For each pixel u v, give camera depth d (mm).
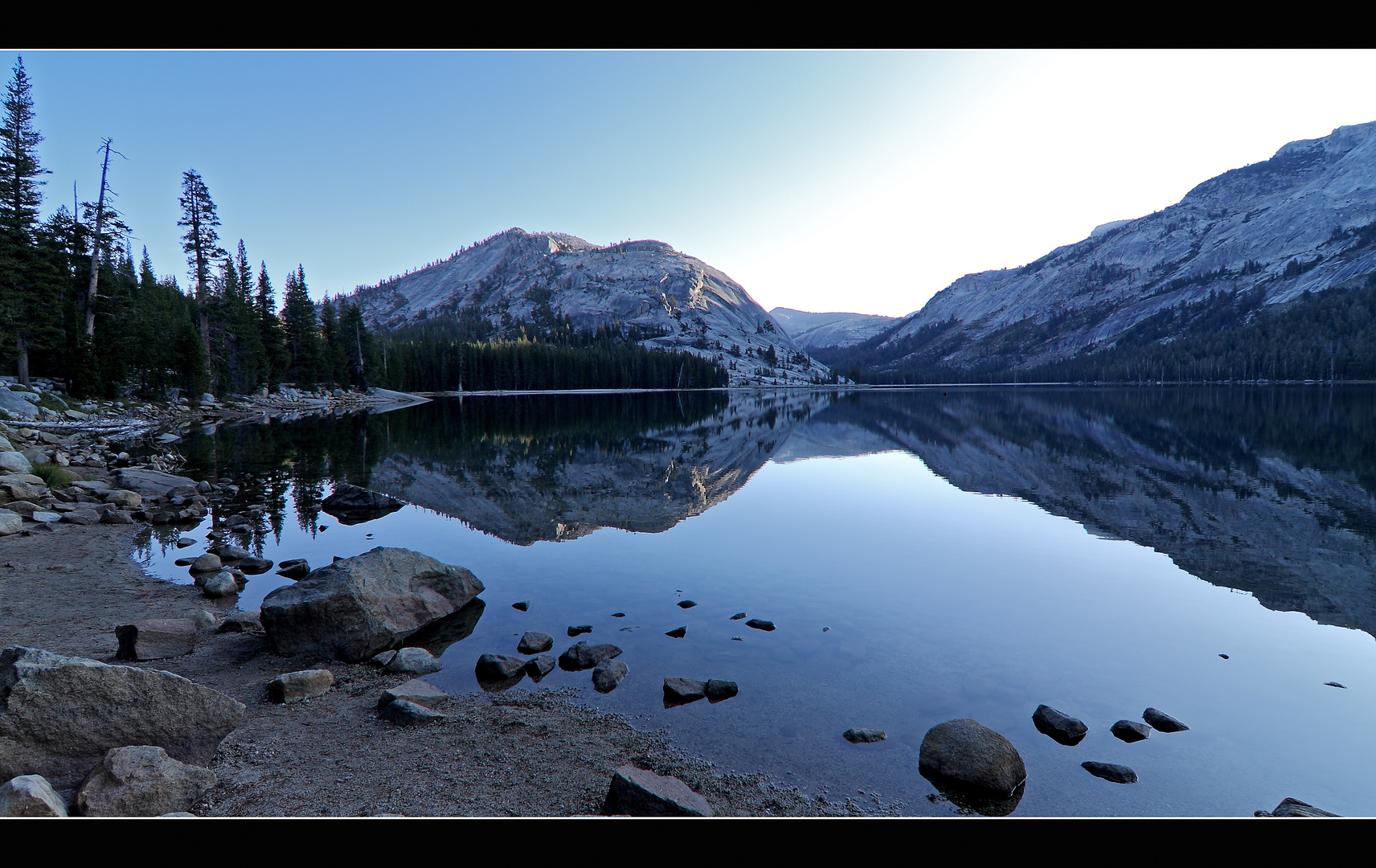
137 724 5324
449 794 5094
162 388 56938
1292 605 10188
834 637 8836
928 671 7730
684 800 4699
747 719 6504
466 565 12445
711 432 47656
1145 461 27953
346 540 14320
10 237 42219
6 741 4770
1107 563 12703
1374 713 6766
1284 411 61438
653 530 15703
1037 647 8500
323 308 94375
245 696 6941
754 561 12875
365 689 7168
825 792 5234
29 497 16203
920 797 5191
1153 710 6660
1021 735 6254
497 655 7797
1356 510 17703
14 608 9414
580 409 79688
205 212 64062
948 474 25672
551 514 17703
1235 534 15102
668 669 7734
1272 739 6238
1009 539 14805
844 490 22062
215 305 65750
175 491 19234
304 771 5430
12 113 43781
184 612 9477
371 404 85125
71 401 43750
